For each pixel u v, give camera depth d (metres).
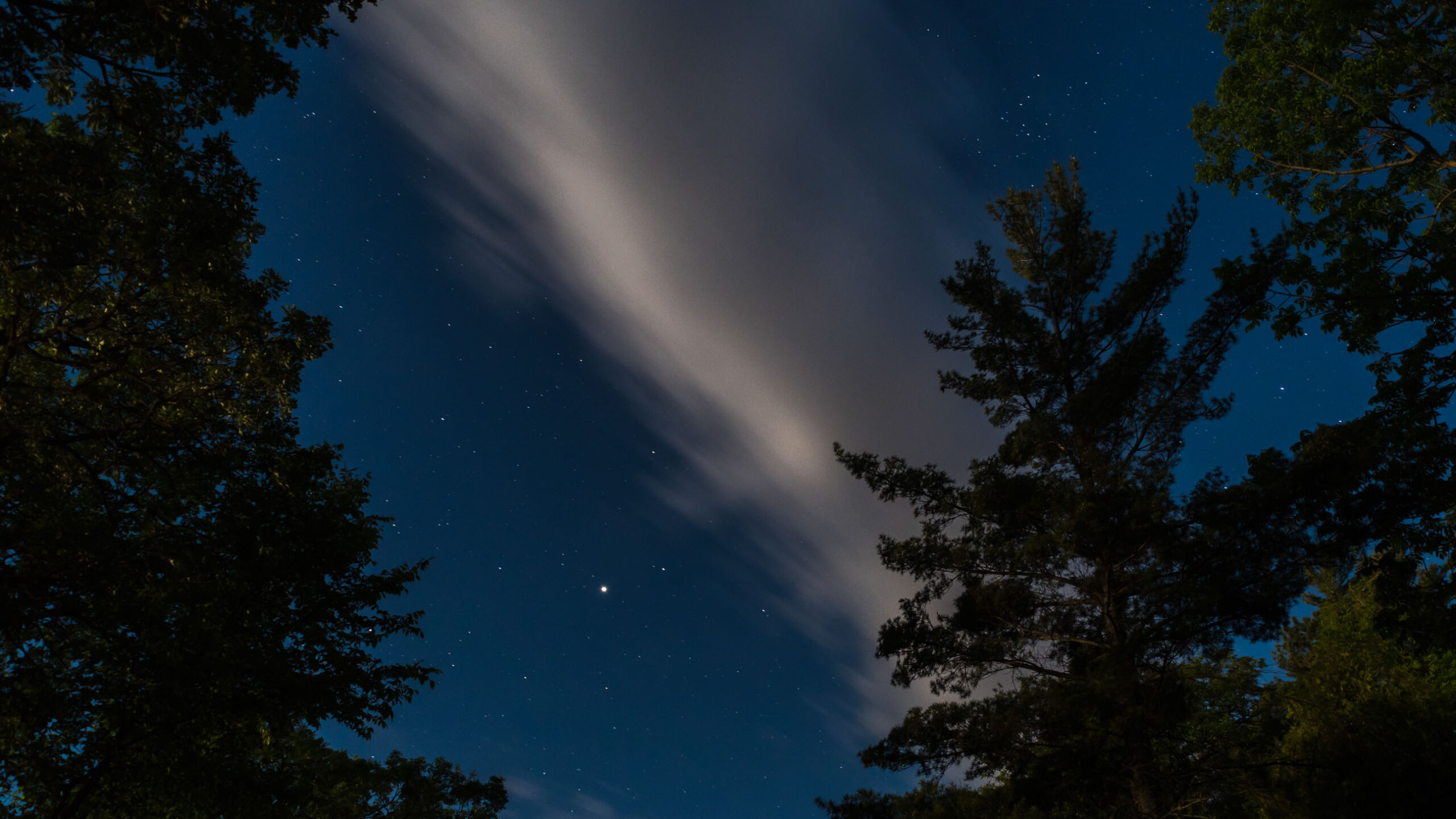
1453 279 9.47
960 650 13.65
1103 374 14.36
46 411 9.66
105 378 10.11
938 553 14.08
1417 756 11.07
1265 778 11.45
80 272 9.00
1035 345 16.66
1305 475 10.99
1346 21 12.23
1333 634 16.19
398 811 21.67
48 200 7.26
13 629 9.22
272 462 10.95
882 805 16.64
